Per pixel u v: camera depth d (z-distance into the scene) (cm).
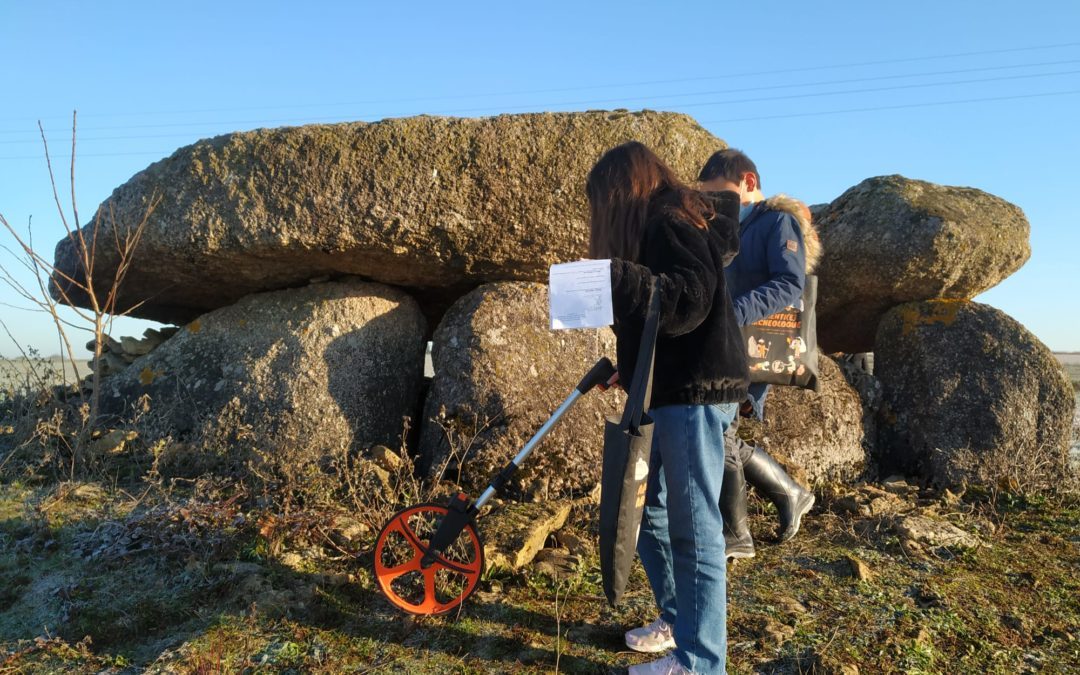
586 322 215
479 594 300
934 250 484
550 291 221
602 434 427
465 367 436
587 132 450
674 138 457
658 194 242
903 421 483
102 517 359
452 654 262
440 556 273
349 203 440
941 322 488
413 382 485
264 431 430
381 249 452
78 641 268
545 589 309
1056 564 345
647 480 244
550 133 450
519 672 253
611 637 276
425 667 255
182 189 447
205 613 284
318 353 452
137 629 276
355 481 378
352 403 448
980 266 500
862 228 505
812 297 356
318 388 443
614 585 224
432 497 375
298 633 271
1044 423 459
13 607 292
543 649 265
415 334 492
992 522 395
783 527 361
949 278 497
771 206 324
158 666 248
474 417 423
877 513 399
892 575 330
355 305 472
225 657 255
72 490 392
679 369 232
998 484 441
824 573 331
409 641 270
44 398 483
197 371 472
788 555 351
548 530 349
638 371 221
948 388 473
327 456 428
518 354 439
